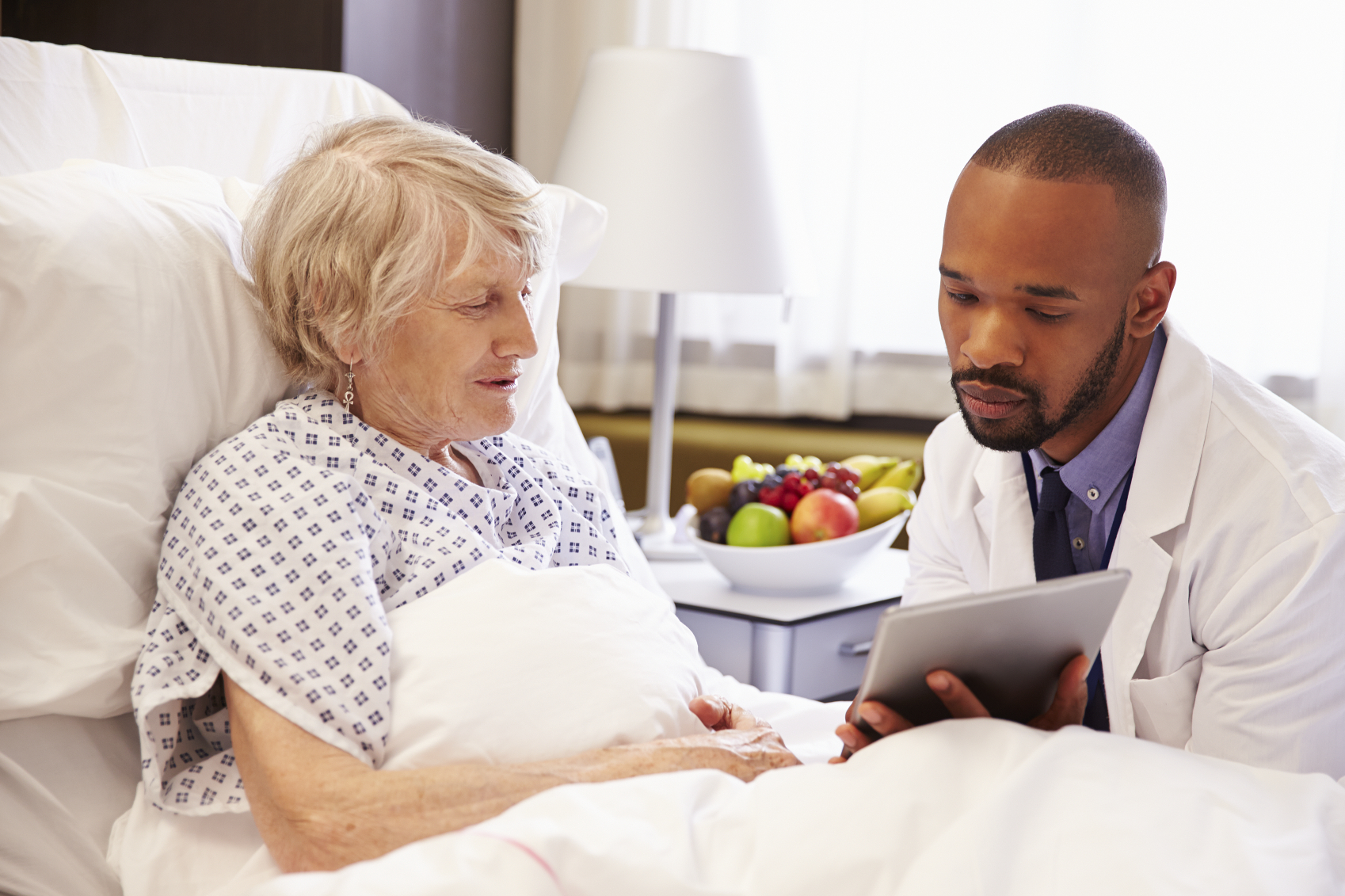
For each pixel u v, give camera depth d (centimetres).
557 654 92
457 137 108
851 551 161
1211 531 103
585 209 154
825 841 70
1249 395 107
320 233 101
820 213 237
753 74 180
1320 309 203
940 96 226
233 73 155
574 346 256
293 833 80
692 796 75
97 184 102
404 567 100
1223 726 101
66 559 91
